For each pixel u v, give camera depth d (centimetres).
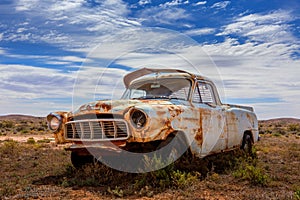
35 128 3684
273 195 525
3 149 1148
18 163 877
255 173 611
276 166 813
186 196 518
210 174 664
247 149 914
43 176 708
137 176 611
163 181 560
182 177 568
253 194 529
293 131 3388
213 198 512
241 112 893
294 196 502
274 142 1575
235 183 605
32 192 552
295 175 708
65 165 815
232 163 767
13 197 530
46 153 1112
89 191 558
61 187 589
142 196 520
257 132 988
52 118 679
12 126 4109
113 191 534
